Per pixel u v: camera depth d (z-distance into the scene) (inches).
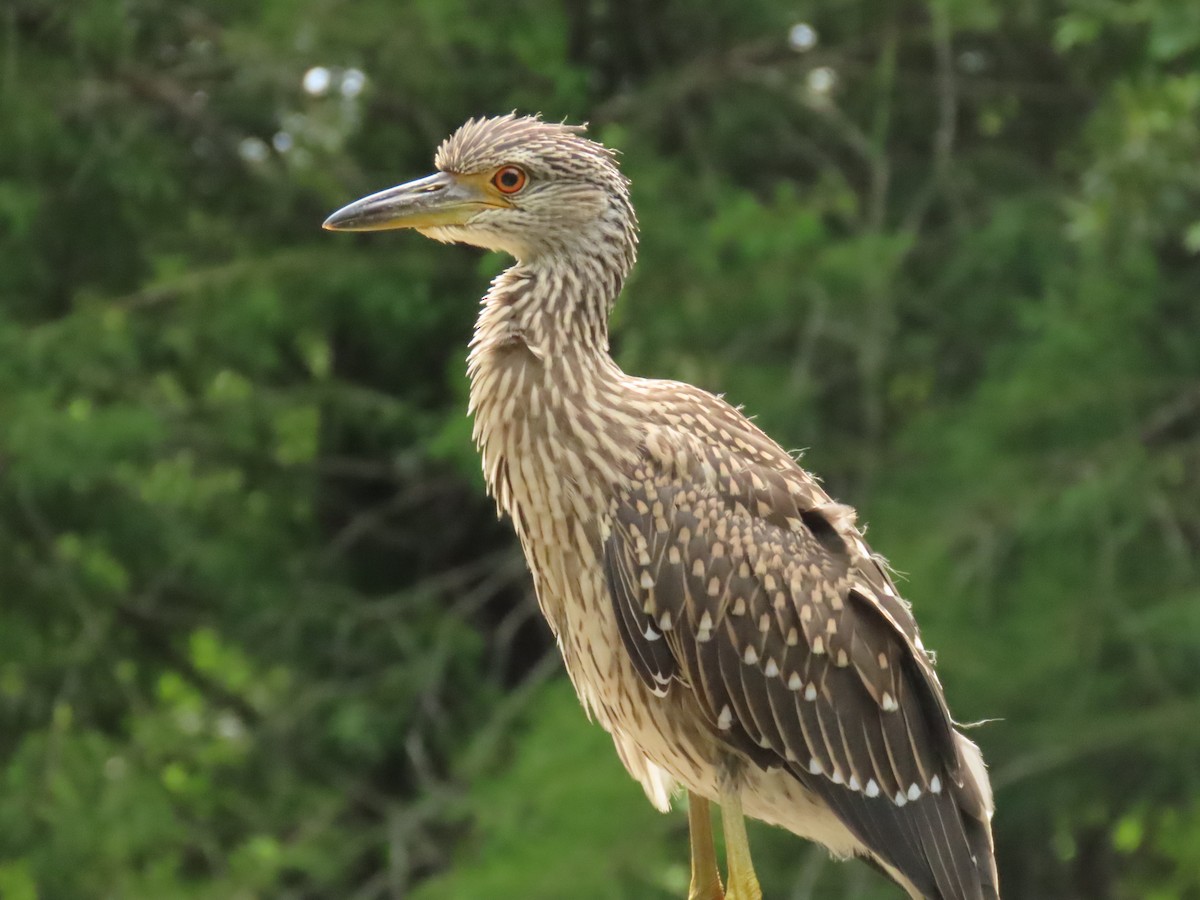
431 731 655.1
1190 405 631.8
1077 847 693.3
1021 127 726.5
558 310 275.3
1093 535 605.9
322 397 638.5
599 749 553.0
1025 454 622.5
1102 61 693.3
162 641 673.6
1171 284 648.4
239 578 648.4
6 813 607.5
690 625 266.1
